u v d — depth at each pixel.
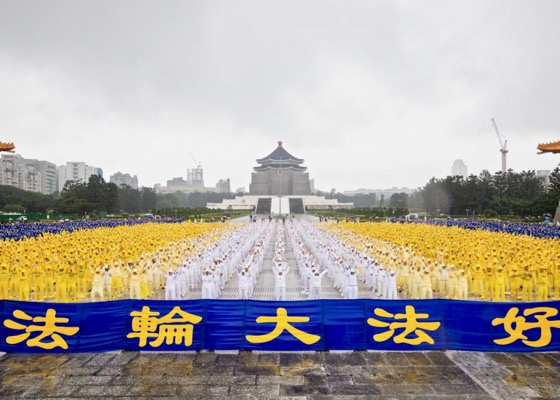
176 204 172.25
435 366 12.49
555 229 50.72
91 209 102.88
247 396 10.73
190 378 11.70
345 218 91.50
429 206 111.81
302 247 36.12
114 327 13.26
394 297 21.12
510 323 13.15
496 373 11.98
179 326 13.31
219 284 24.12
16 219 86.25
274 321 13.35
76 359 12.88
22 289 20.62
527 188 117.50
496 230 54.88
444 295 22.38
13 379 11.55
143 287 21.14
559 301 13.24
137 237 41.69
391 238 42.53
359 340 13.23
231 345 13.22
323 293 24.53
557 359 12.91
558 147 68.31
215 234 46.47
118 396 10.66
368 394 10.82
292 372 12.12
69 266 21.33
